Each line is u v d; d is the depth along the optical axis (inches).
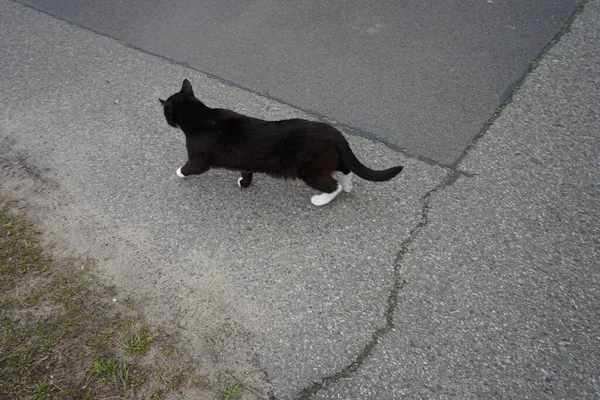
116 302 108.1
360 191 131.3
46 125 150.3
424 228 122.3
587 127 144.6
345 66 166.2
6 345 101.0
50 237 120.6
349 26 181.2
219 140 118.1
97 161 140.0
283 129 115.7
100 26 186.7
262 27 182.2
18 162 139.1
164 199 130.6
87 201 129.6
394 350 100.7
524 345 101.1
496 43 171.8
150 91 161.3
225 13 189.3
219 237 121.7
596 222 122.1
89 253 117.5
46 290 110.0
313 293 110.3
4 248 117.9
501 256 116.2
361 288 111.1
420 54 169.2
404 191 130.6
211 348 100.7
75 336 102.3
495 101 152.9
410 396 94.3
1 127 149.3
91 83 164.4
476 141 142.0
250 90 159.9
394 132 145.4
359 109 152.4
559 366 97.9
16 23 189.5
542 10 183.9
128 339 101.8
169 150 143.3
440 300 108.7
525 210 125.3
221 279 112.9
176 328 103.8
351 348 101.1
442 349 100.7
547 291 109.6
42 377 96.3
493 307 107.3
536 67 162.9
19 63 172.2
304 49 172.9
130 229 123.3
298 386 95.6
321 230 122.9
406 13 185.5
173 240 121.0
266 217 126.3
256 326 104.3
